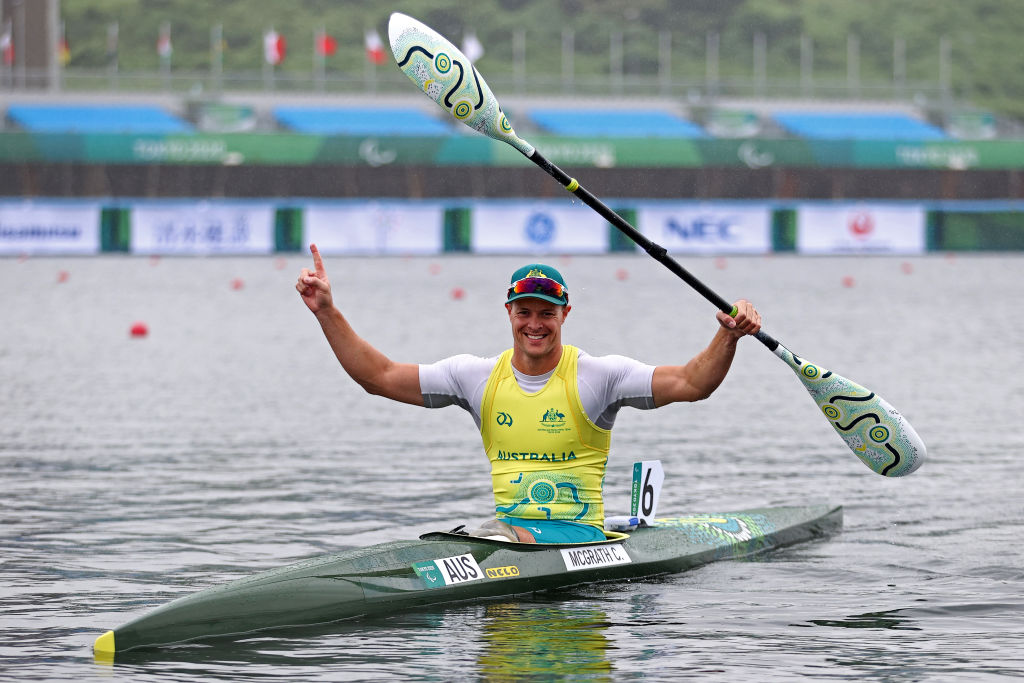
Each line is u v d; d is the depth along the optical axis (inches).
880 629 850.1
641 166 7116.1
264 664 769.6
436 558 928.9
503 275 5017.2
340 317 962.1
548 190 7322.8
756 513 1160.2
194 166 7190.0
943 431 1680.6
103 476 1389.0
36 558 1044.5
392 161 6820.9
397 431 1705.2
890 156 7140.8
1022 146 7219.5
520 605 908.0
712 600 928.9
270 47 7770.7
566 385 968.3
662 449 1566.2
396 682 734.5
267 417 1811.0
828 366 2348.7
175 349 2647.6
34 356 2517.2
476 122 1026.1
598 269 5482.3
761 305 3708.2
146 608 901.8
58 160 6579.7
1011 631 844.6
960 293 4261.8
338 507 1237.7
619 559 999.6
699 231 6437.0
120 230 5984.3
